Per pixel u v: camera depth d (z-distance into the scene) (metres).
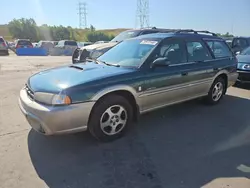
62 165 3.03
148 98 3.96
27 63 14.61
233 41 14.14
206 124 4.41
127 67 3.95
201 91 5.08
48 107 3.07
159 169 2.97
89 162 3.11
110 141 3.66
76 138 3.72
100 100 3.42
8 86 7.15
